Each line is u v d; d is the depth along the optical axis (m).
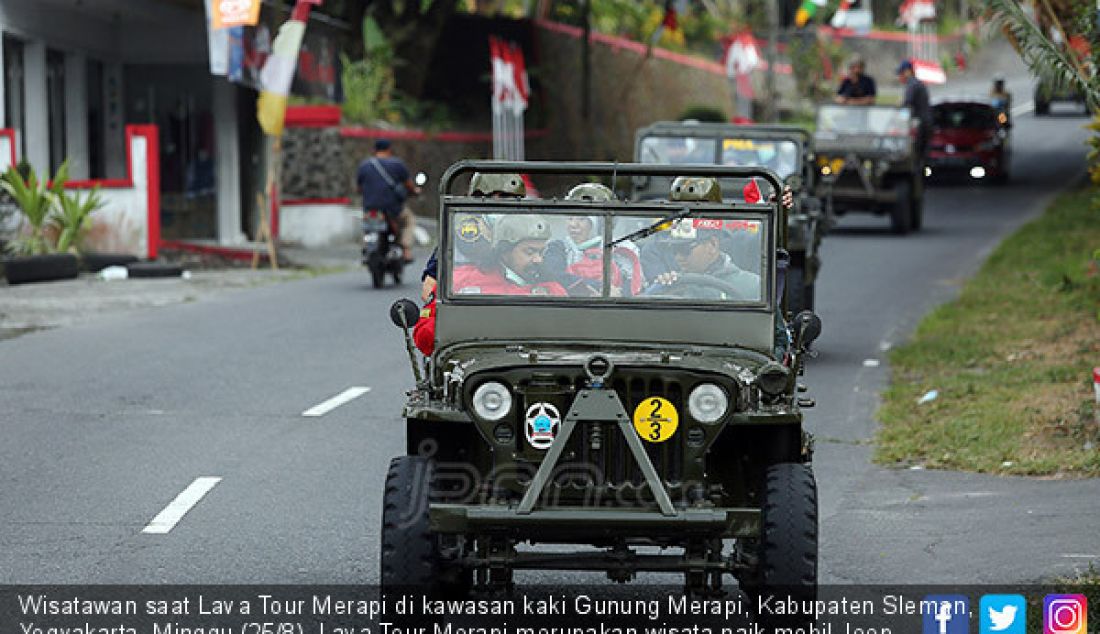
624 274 15.21
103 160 59.44
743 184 25.52
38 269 45.62
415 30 81.38
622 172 15.53
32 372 29.62
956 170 78.25
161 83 60.44
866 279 46.03
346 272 51.31
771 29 87.31
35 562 17.05
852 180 58.69
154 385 28.30
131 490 20.44
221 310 39.50
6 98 50.88
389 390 28.06
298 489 20.62
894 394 27.86
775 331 15.24
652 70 90.19
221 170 60.50
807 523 13.48
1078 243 50.12
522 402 13.54
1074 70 27.33
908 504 20.38
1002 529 18.72
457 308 15.14
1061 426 23.62
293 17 51.31
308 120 63.94
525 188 15.78
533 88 86.31
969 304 38.94
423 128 76.56
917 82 62.03
